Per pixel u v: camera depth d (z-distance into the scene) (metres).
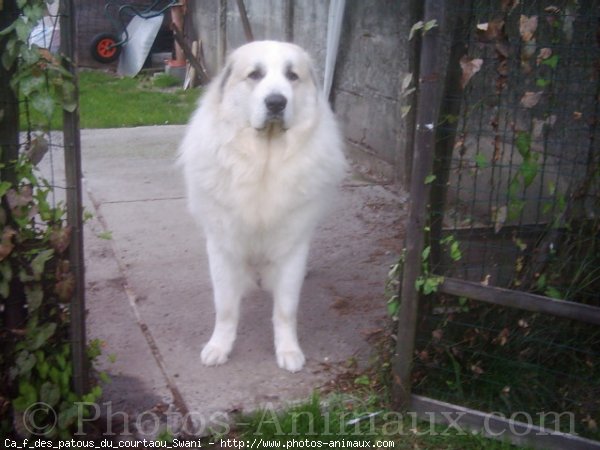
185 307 2.73
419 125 1.92
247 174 2.20
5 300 1.88
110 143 5.02
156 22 8.23
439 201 2.05
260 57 2.19
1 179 1.79
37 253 1.82
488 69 2.13
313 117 2.27
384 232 3.50
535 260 2.20
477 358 2.17
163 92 7.20
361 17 4.48
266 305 2.78
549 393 2.10
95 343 2.03
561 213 2.18
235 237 2.29
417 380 2.15
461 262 2.13
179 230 3.46
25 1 1.64
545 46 2.01
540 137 2.18
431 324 2.13
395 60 4.09
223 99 2.25
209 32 7.68
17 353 1.88
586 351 2.10
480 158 2.11
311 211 2.30
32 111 1.83
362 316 2.69
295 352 2.37
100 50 8.59
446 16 1.90
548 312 1.88
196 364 2.35
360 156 4.64
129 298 2.79
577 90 2.19
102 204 3.78
